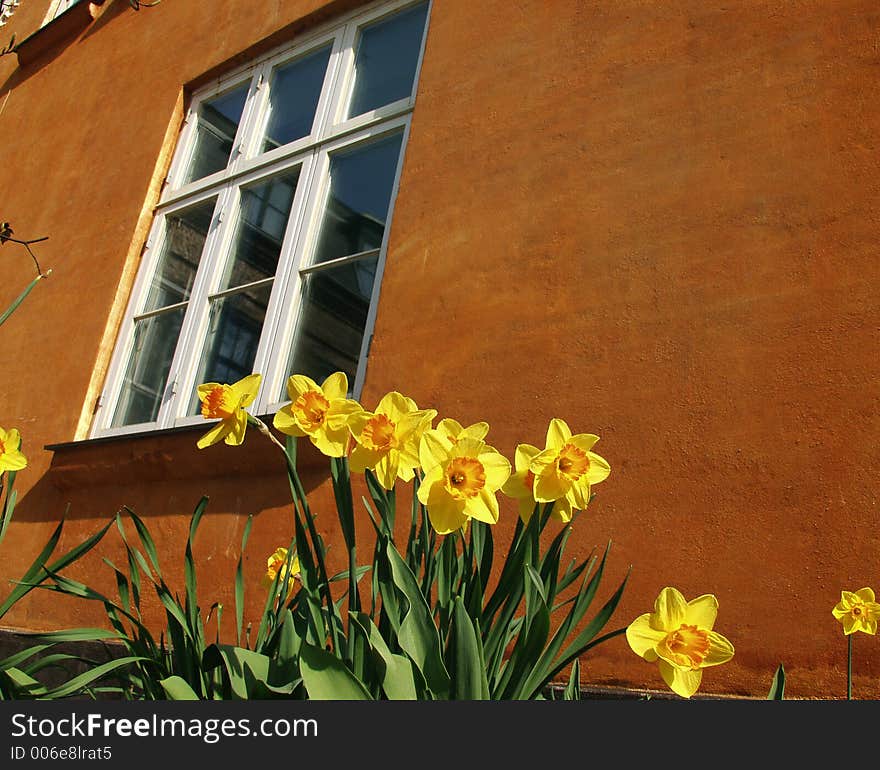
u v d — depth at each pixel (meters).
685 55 2.96
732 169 2.66
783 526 2.16
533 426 2.76
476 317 3.11
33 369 5.22
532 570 1.30
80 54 6.69
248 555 3.42
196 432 3.85
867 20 2.55
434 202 3.49
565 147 3.15
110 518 4.17
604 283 2.81
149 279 5.01
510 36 3.60
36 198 6.09
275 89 5.03
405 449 1.31
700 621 1.23
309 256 4.16
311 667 1.12
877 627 1.79
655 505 2.40
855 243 2.32
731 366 2.42
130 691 2.13
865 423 2.13
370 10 4.66
